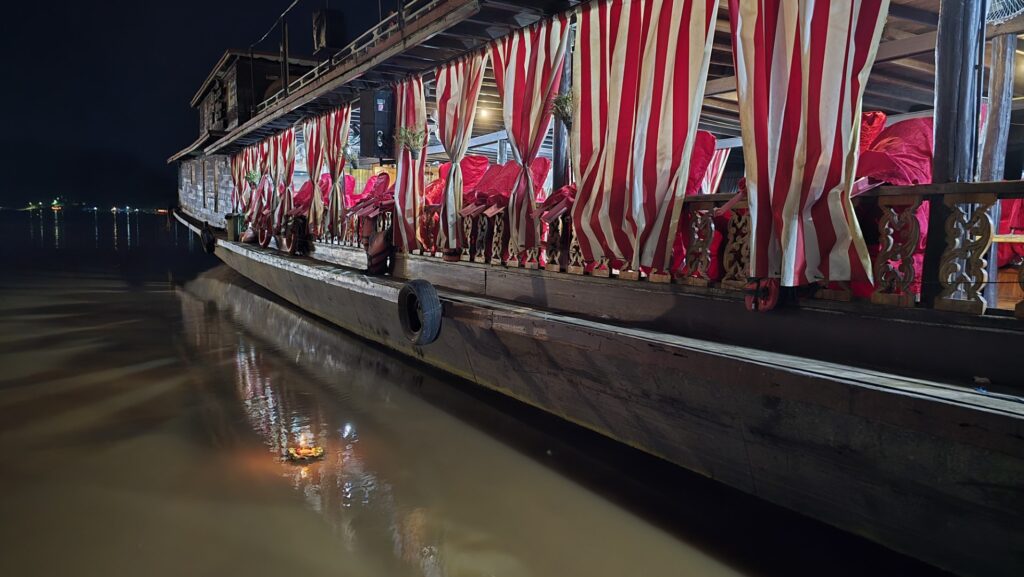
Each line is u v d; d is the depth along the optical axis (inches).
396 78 364.5
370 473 198.2
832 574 139.7
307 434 232.4
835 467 143.3
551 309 244.8
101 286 641.6
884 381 133.4
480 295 288.4
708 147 209.0
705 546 154.3
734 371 155.4
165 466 203.2
